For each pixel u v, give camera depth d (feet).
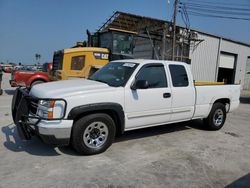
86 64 39.86
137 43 78.48
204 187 12.85
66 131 14.96
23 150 16.56
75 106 15.10
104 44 43.73
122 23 67.82
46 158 15.42
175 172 14.35
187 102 20.88
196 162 15.93
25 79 43.47
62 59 38.96
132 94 17.43
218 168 15.21
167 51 71.67
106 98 16.20
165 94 19.24
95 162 15.15
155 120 19.02
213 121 23.53
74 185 12.37
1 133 19.99
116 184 12.67
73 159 15.43
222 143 20.13
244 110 40.27
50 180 12.75
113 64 20.53
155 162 15.60
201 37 79.71
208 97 22.63
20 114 15.57
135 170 14.34
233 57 94.89
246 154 17.83
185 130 23.54
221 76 93.09
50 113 14.70
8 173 13.30
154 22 67.77
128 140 19.62
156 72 19.13
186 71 21.13
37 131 14.92
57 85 17.11
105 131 16.61
